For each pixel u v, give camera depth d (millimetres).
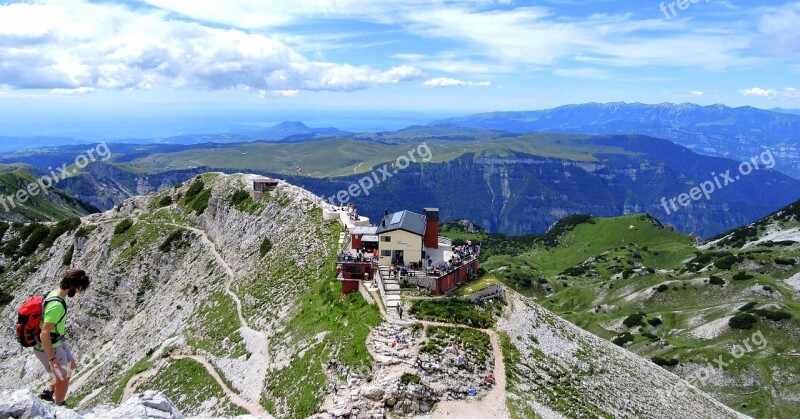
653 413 80125
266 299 112438
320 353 75312
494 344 75750
